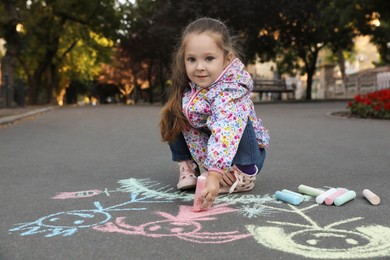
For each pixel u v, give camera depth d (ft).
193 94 8.60
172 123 9.07
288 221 7.03
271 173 11.28
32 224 7.09
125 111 44.57
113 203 8.38
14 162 13.65
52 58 79.71
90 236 6.45
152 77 100.22
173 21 59.67
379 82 65.82
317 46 75.10
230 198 8.59
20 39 58.18
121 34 75.10
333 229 6.61
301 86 116.67
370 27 71.10
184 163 9.43
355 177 10.71
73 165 13.00
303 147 16.28
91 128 25.58
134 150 16.15
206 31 8.30
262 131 9.29
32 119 34.14
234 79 8.47
